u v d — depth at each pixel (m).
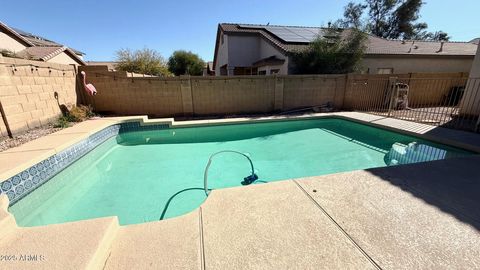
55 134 5.16
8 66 4.71
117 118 7.32
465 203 2.29
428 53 13.30
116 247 1.77
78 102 7.48
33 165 3.60
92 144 5.52
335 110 9.96
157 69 14.65
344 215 2.11
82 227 1.88
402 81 9.95
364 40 11.24
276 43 12.51
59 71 6.51
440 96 10.84
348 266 1.54
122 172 4.66
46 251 1.62
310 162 5.07
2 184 3.07
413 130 5.90
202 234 1.90
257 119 8.01
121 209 3.42
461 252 1.65
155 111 8.49
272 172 4.61
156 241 1.83
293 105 9.77
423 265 1.54
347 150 5.75
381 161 5.01
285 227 1.95
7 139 4.62
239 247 1.74
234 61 15.85
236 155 5.55
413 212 2.14
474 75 6.48
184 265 1.58
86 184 4.21
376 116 8.09
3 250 1.64
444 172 3.02
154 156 5.51
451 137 5.12
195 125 7.52
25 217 3.33
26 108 5.19
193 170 4.73
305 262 1.58
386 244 1.74
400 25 25.95
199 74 33.03
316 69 11.26
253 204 2.31
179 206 3.46
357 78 9.57
